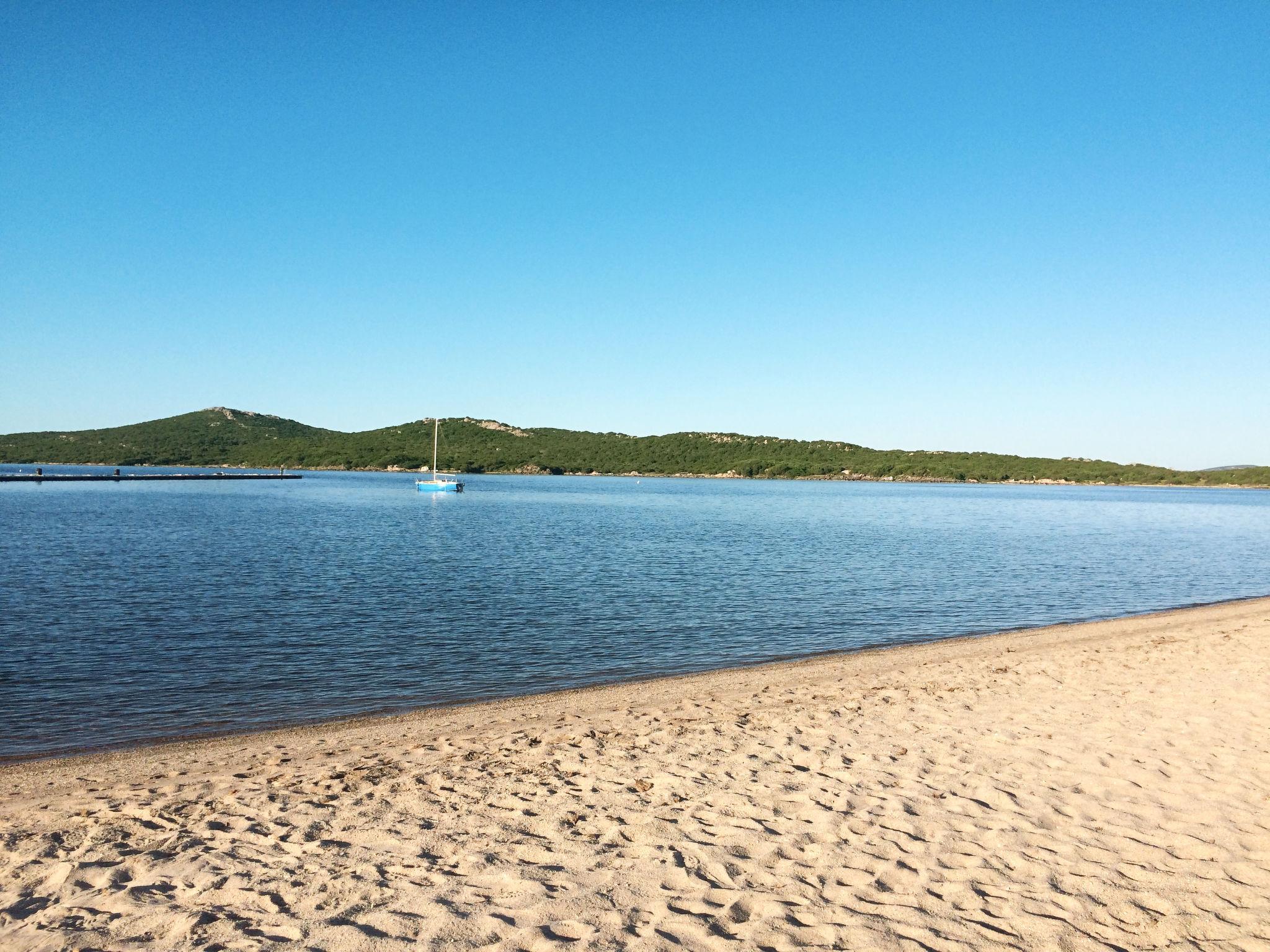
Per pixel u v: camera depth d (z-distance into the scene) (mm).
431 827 6410
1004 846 5984
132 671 13672
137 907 4965
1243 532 54594
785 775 7746
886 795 7141
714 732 9523
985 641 17125
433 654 15352
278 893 5168
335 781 7754
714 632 18141
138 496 81125
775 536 45969
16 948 4430
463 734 9766
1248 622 18922
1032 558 35500
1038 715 10086
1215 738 8805
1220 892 5230
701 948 4477
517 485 152500
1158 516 76250
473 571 27719
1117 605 23125
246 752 9125
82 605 19812
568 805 6941
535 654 15562
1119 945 4566
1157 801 6910
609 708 11266
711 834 6246
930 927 4754
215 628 17219
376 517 57812
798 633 18203
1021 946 4539
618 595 22969
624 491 126500
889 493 138000
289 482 145250
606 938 4570
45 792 7598
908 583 26984
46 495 81125
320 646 15805
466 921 4770
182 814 6820
